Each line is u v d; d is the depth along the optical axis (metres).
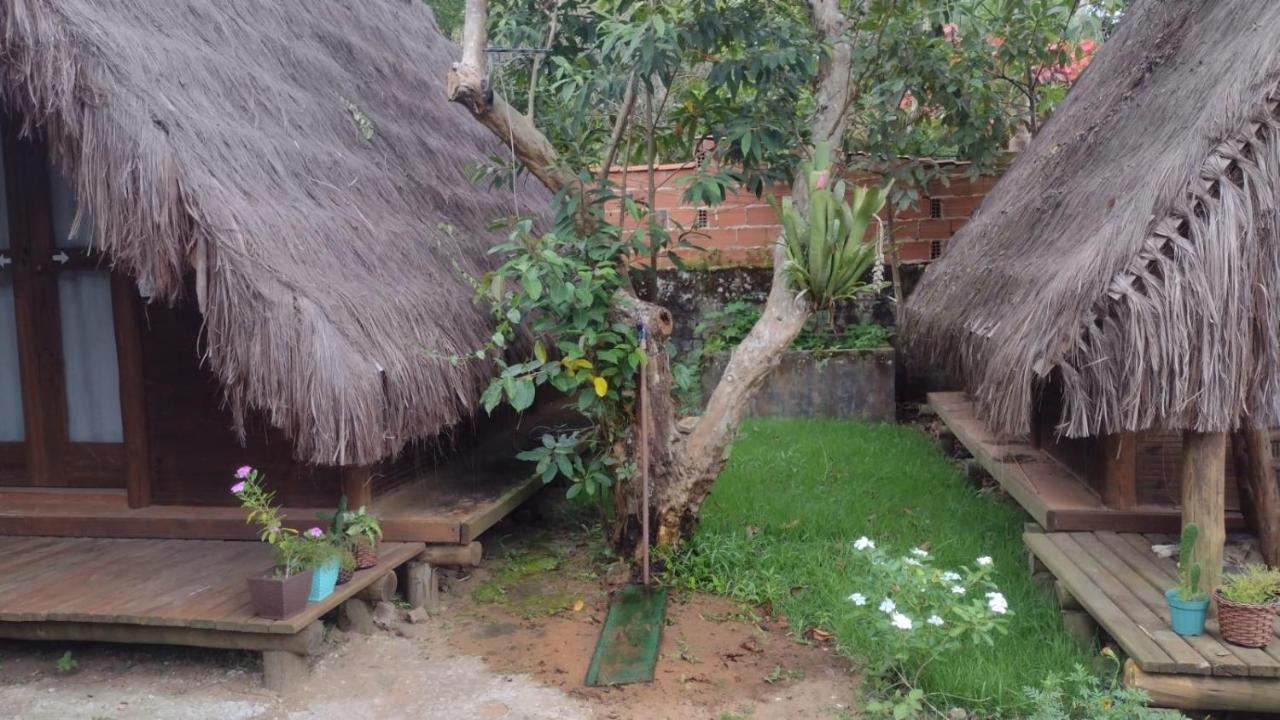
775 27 5.69
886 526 6.09
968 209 10.11
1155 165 4.10
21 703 4.05
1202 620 3.69
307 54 6.00
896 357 10.11
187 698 4.07
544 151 5.31
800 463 7.69
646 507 5.09
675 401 6.17
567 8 6.08
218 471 5.21
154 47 4.33
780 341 5.20
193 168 3.90
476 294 5.03
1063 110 7.66
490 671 4.30
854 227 4.84
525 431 7.51
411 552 4.84
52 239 5.38
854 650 4.34
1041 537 4.88
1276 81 3.71
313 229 4.41
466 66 4.94
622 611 4.83
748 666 4.32
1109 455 4.95
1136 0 7.62
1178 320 3.63
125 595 4.30
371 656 4.46
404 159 6.19
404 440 4.32
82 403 5.47
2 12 3.82
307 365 3.85
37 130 4.68
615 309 5.18
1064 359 3.78
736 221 10.35
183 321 5.16
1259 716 3.73
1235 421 3.67
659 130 6.40
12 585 4.43
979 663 4.04
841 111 6.12
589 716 3.87
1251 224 3.66
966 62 9.01
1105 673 4.00
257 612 4.07
